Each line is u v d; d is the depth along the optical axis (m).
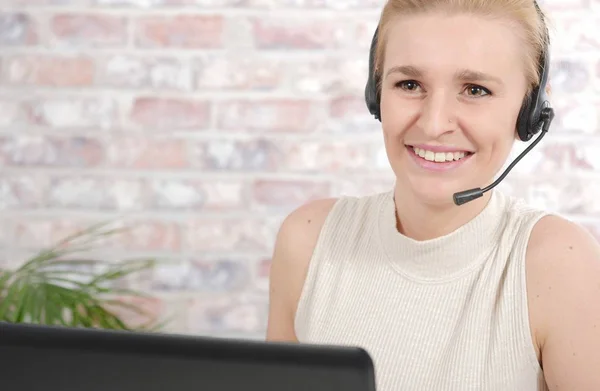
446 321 1.37
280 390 0.79
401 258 1.43
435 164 1.26
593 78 2.66
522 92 1.26
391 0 1.28
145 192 2.75
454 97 1.23
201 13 2.71
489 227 1.38
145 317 2.75
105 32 2.73
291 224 1.58
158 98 2.73
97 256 2.74
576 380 1.27
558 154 2.67
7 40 2.73
